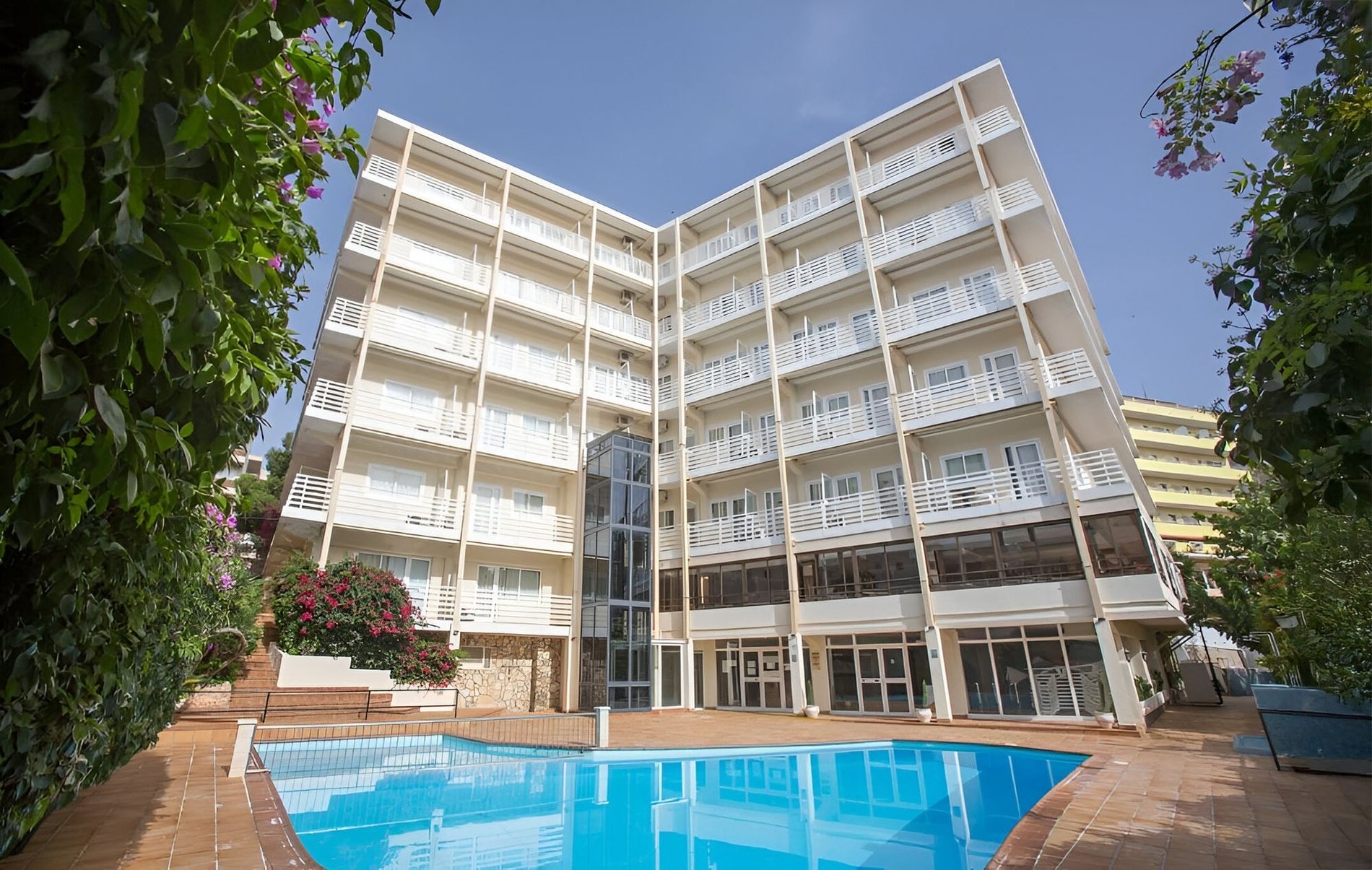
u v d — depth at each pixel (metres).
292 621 16.72
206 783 8.78
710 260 27.66
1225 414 3.29
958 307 21.17
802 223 25.22
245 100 1.82
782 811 9.58
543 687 22.39
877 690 19.80
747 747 13.48
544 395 25.20
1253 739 12.14
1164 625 22.11
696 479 25.67
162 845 5.99
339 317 21.44
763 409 25.89
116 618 3.26
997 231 20.17
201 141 1.09
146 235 1.29
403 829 8.50
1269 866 5.40
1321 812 7.05
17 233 1.13
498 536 21.81
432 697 17.61
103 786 8.34
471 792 10.62
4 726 2.22
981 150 21.58
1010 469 19.00
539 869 7.12
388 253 22.11
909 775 11.80
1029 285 20.20
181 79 1.07
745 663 22.77
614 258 28.66
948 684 18.73
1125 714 15.42
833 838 8.18
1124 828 6.65
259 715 14.31
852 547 20.97
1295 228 2.81
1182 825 6.70
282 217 2.49
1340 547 7.38
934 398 21.00
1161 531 48.12
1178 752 11.91
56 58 0.96
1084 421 19.70
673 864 7.26
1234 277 3.51
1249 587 24.11
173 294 1.28
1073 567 17.16
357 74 1.94
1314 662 9.36
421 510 21.36
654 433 26.92
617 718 19.55
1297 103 3.21
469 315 24.38
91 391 1.51
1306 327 2.64
